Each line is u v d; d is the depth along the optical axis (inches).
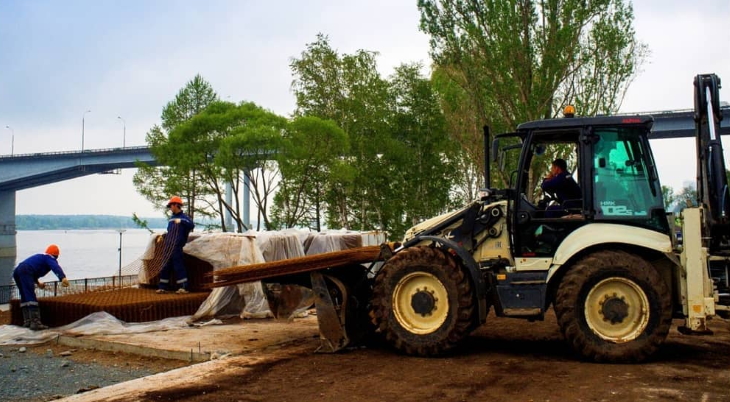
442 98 1050.1
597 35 760.3
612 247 295.1
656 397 225.5
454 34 800.3
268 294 346.6
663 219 296.7
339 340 313.1
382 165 1187.9
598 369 269.9
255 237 462.9
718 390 234.2
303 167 1032.8
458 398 229.1
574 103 773.9
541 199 329.1
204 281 462.6
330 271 330.3
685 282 285.9
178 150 1013.8
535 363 283.7
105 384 270.2
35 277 403.2
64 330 376.5
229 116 1000.2
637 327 283.0
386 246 331.3
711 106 307.1
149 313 402.0
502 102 786.2
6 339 364.5
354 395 235.8
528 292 301.1
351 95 1196.5
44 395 256.4
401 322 304.7
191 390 244.8
